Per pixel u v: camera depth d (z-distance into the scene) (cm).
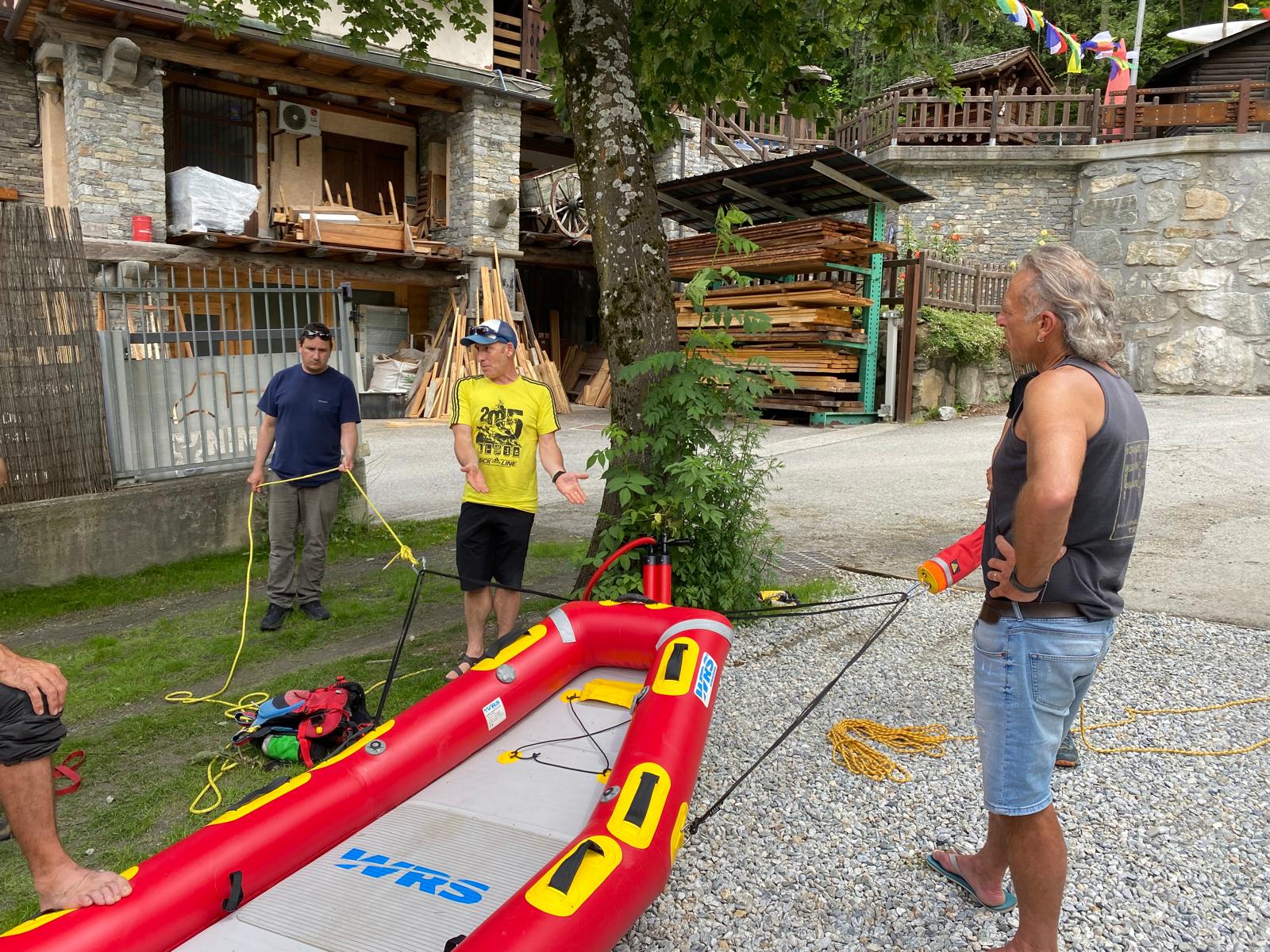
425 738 311
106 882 232
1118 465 222
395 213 1636
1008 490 238
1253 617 554
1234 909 288
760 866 318
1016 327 237
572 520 914
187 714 464
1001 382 1647
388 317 1894
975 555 307
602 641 385
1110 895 296
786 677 488
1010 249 1888
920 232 1888
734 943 278
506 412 484
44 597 679
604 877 232
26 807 237
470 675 349
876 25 776
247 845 252
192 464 795
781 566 695
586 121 557
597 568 545
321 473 599
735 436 598
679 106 821
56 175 1500
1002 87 2033
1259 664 484
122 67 1327
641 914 245
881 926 285
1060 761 382
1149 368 1728
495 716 339
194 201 1435
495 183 1748
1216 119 1717
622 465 559
